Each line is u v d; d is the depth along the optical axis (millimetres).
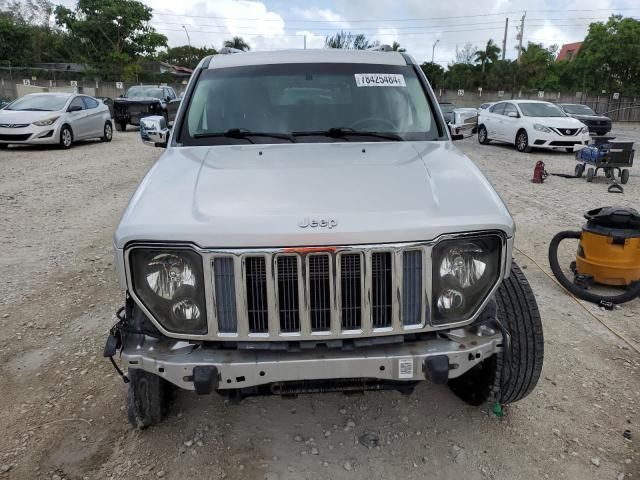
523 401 3352
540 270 5637
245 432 3080
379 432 3080
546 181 11086
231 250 2328
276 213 2426
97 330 4270
